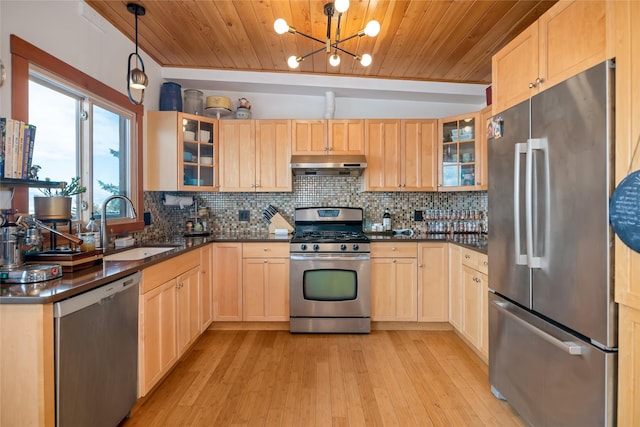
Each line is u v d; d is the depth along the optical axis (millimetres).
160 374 2092
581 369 1367
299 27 2508
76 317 1368
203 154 3367
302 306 3070
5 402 1240
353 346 2811
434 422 1825
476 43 2711
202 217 3598
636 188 1122
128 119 2787
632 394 1186
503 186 1895
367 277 3064
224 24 2475
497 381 2021
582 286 1345
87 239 1840
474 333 2572
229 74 3371
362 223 3607
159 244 2711
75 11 2107
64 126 2100
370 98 3775
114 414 1640
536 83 1667
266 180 3418
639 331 1160
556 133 1465
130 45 2715
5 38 1646
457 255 2928
